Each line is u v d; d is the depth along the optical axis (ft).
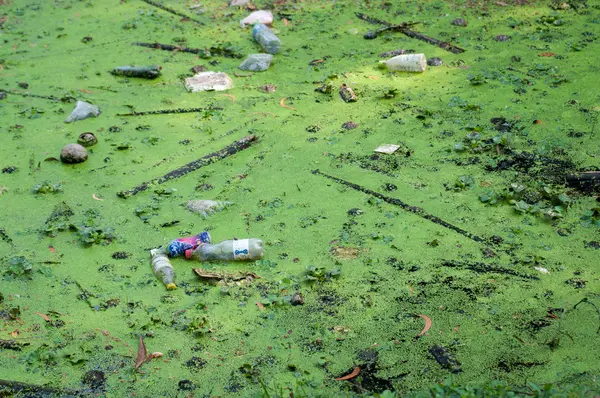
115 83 25.03
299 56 26.45
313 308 15.06
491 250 16.43
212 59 26.48
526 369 13.32
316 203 18.39
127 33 28.71
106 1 31.89
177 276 16.16
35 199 18.99
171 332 14.62
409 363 13.64
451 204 18.10
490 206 17.94
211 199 18.76
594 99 22.48
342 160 20.22
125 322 14.90
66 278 16.17
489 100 22.85
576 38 26.58
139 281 16.02
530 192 18.38
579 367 13.23
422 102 23.06
